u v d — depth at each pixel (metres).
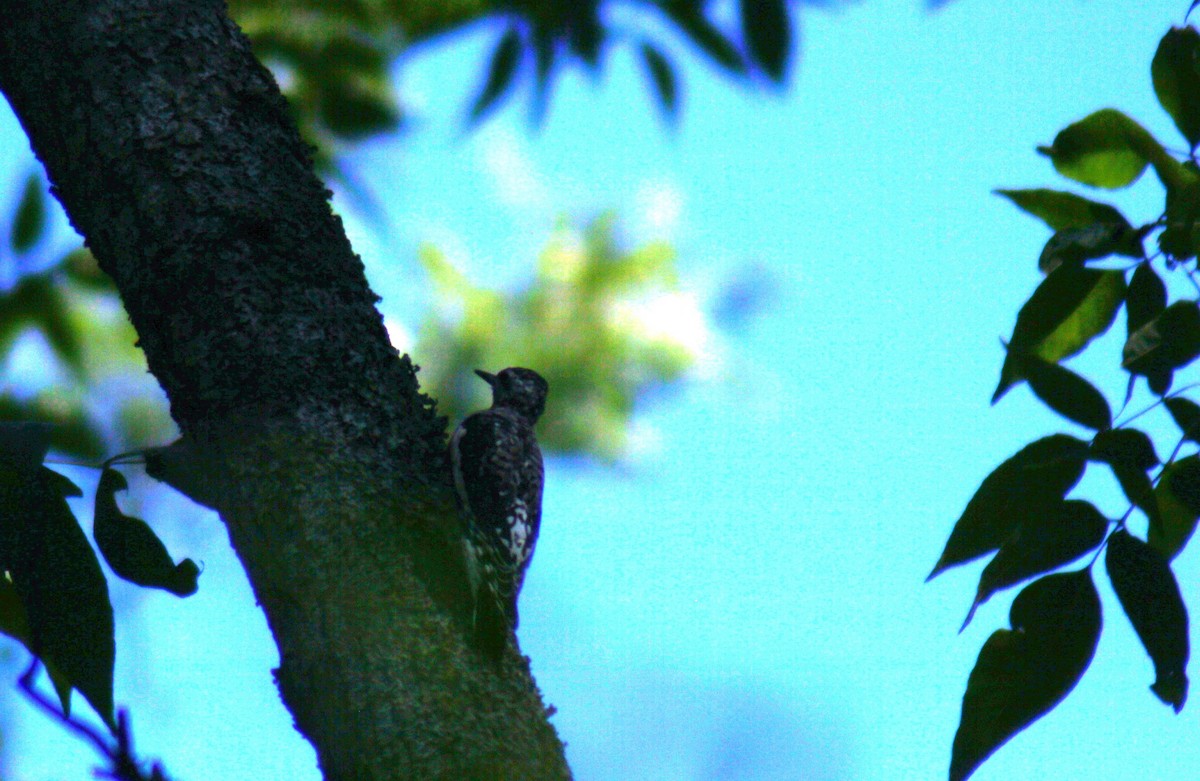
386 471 6.35
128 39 7.01
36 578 6.56
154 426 12.46
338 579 5.91
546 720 5.82
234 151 6.95
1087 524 6.10
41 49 6.99
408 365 7.08
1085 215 6.82
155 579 6.86
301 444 6.27
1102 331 6.69
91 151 6.83
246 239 6.72
